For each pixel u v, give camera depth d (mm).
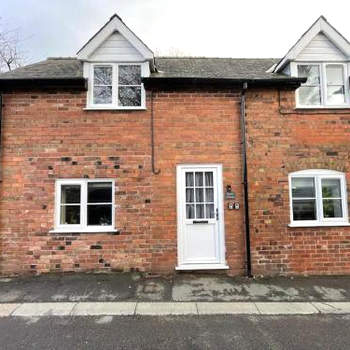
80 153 6672
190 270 6480
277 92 6941
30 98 6719
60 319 4426
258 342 3773
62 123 6703
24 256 6418
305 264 6562
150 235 6547
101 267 6457
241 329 4117
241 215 6648
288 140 6832
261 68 8203
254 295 5371
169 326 4203
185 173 6777
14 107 6688
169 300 5137
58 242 6465
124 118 6777
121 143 6723
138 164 6691
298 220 6777
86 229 6508
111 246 6500
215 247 6594
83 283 5898
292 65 7059
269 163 6773
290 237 6617
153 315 4559
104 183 6738
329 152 6840
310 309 4789
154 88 6836
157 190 6648
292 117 6891
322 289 5672
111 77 7000
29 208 6516
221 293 5453
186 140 6785
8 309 4762
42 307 4848
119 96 6980
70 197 6695
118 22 6902
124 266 6473
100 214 6672
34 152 6625
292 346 3680
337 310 4758
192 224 6613
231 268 6523
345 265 6582
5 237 6438
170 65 8500
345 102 7051
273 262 6547
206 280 6137
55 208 6543
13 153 6602
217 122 6848
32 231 6473
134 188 6641
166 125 6797
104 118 6758
